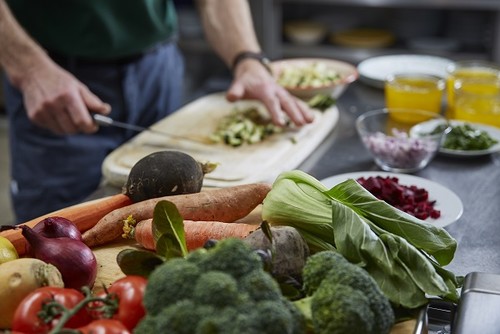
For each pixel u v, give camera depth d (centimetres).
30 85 168
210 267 81
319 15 355
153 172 123
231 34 200
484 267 116
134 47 203
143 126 212
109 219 118
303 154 162
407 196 133
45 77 167
